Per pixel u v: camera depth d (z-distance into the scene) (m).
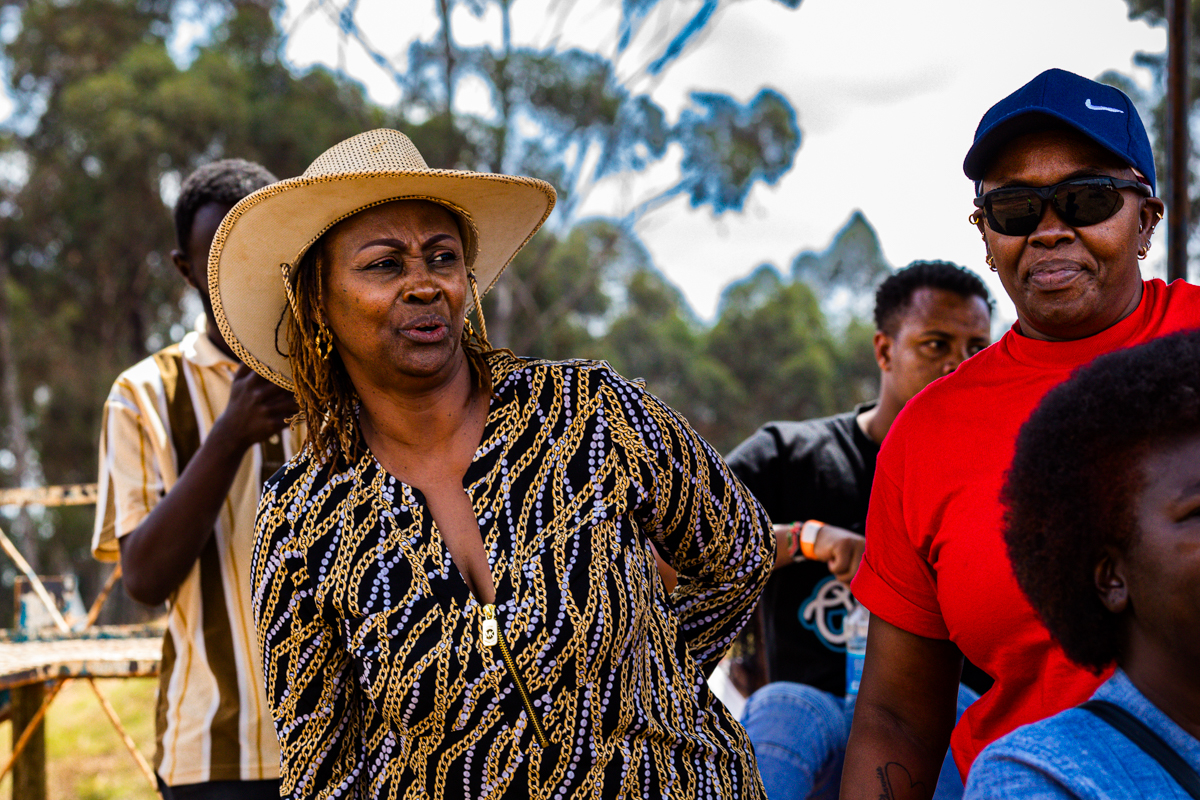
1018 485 1.15
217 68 22.05
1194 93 6.43
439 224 1.63
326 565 1.57
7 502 3.54
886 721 1.68
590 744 1.46
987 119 1.55
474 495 1.56
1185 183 2.72
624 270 33.94
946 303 2.55
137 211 22.84
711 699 1.66
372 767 1.59
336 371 1.71
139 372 2.48
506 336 24.19
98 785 5.49
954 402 1.60
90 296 24.75
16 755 3.20
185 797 2.29
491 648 1.47
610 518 1.55
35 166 23.64
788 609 2.62
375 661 1.51
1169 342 1.08
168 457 2.45
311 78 22.89
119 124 21.02
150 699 7.35
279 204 1.58
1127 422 1.04
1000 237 1.55
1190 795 0.99
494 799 1.47
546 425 1.59
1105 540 1.05
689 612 1.80
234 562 2.36
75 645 3.35
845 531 2.39
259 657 2.33
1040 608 1.13
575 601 1.48
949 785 2.18
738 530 1.73
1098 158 1.49
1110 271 1.50
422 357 1.57
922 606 1.65
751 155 24.64
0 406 23.64
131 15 24.55
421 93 22.23
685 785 1.53
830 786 2.39
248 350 1.87
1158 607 1.01
